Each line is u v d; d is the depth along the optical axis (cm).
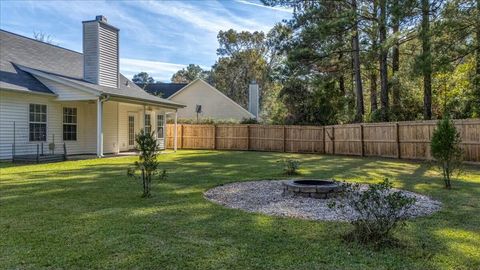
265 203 620
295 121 2311
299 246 386
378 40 1859
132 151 1878
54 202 601
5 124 1280
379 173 1027
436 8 1370
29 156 1262
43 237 412
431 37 1352
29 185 774
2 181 830
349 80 2664
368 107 2803
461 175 962
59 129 1506
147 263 338
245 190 742
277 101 2955
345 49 2059
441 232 440
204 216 516
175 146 2025
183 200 626
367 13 1884
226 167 1159
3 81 1259
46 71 1524
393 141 1544
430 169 1114
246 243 395
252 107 3247
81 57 1961
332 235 426
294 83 2309
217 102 3216
